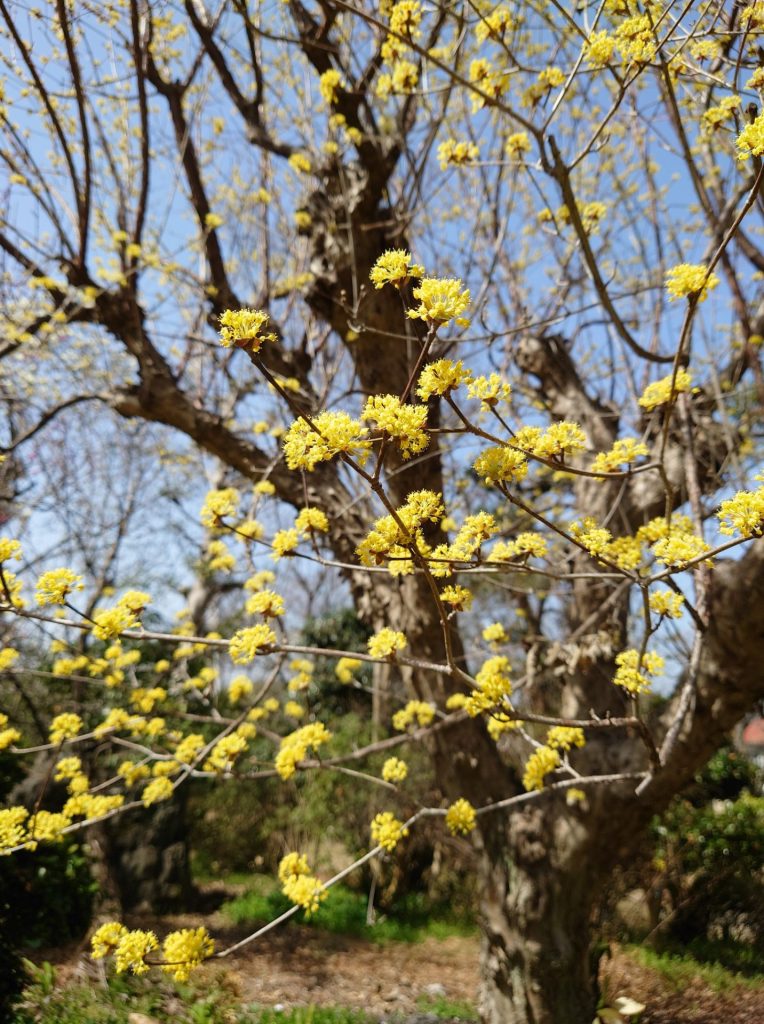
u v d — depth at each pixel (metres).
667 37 2.20
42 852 5.89
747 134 1.48
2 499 7.34
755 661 3.15
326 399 5.39
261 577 3.45
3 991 4.34
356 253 4.53
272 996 5.83
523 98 3.16
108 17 4.02
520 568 1.98
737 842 7.90
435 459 4.50
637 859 8.17
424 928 8.71
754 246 3.95
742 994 6.02
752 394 4.73
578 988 4.30
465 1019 5.38
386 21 3.65
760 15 2.32
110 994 4.74
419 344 4.18
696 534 3.17
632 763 4.10
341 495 4.80
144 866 8.48
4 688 8.10
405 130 4.68
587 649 4.39
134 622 2.25
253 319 1.35
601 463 2.15
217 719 4.19
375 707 9.58
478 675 2.70
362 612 4.95
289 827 10.60
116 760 8.27
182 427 5.27
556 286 5.23
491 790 4.52
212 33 4.58
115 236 4.82
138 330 5.08
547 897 4.29
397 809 9.01
